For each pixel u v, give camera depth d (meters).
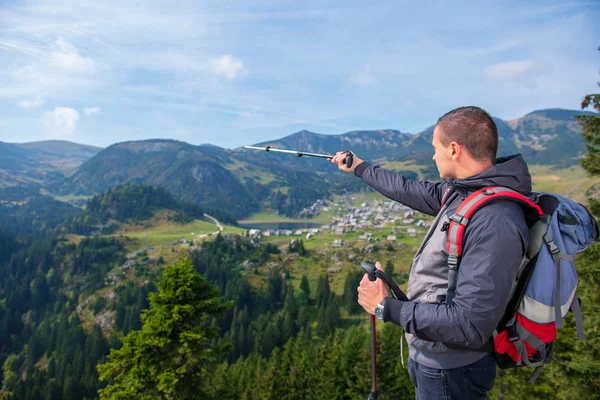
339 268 182.38
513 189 2.40
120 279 186.00
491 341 2.56
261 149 4.71
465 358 2.56
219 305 16.16
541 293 2.28
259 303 149.38
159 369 14.74
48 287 186.38
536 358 2.48
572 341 10.24
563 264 2.33
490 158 2.61
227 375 51.59
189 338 14.49
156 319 14.97
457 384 2.57
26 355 133.62
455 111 2.77
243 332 107.69
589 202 10.44
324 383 36.50
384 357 33.19
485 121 2.61
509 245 2.19
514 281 2.35
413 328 2.36
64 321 140.50
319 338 109.94
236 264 192.25
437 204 3.59
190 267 15.92
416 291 2.73
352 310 124.94
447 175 2.82
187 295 15.55
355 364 37.38
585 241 2.46
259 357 61.34
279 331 110.69
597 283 9.66
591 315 9.71
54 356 121.56
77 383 92.44
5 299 176.38
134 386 14.16
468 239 2.32
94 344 118.44
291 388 39.28
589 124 10.08
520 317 2.36
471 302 2.16
